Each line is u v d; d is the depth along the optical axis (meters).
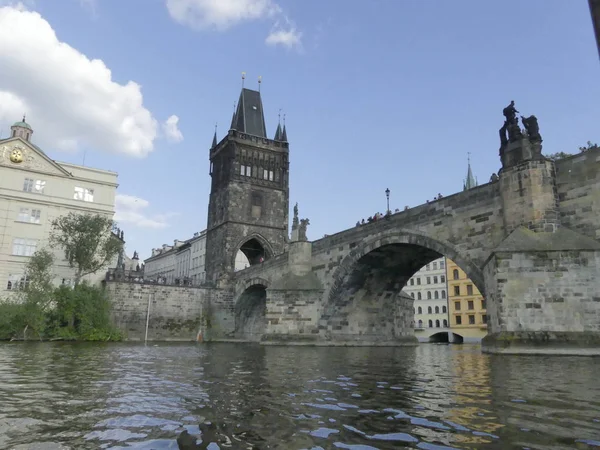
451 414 9.45
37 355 28.97
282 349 42.91
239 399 11.73
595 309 25.36
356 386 14.20
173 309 78.56
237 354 33.34
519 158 30.28
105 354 31.52
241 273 81.81
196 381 15.69
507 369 18.14
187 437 7.90
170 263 153.00
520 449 6.85
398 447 7.19
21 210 69.75
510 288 26.95
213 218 94.31
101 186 76.00
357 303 53.78
